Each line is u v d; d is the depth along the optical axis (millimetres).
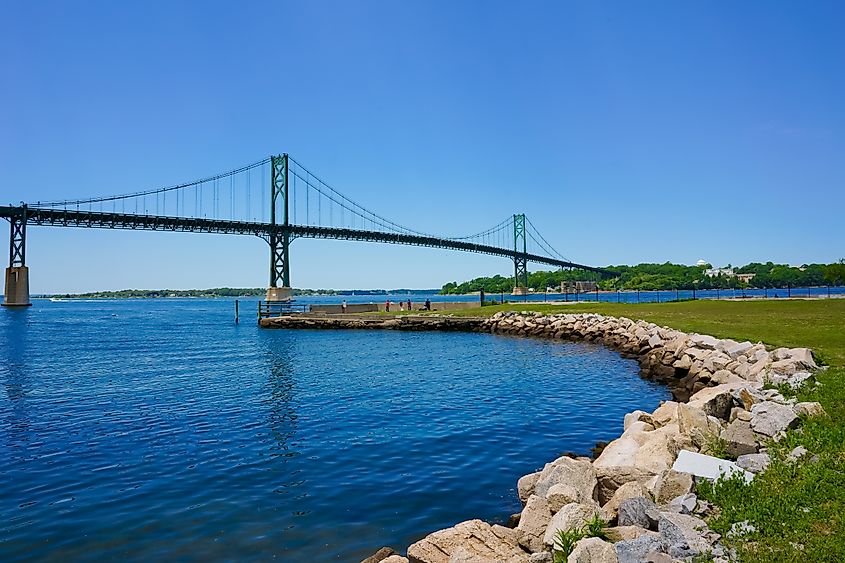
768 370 14984
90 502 10234
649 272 195500
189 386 23438
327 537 8617
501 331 50344
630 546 5684
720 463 8297
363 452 13172
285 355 35531
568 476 8250
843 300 46031
